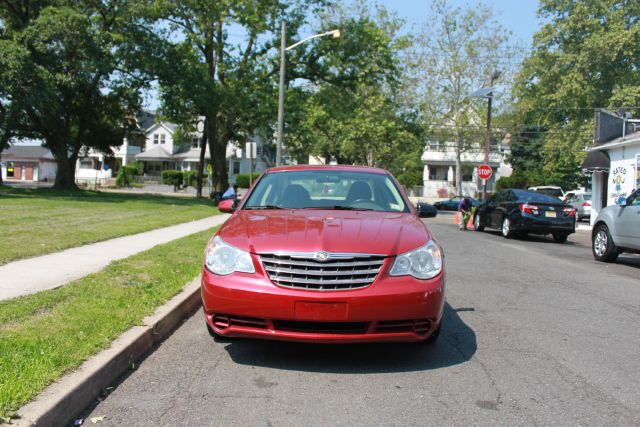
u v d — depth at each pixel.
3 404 3.21
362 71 34.31
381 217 5.34
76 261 8.42
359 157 41.03
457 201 46.88
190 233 13.30
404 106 41.31
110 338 4.63
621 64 42.16
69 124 35.31
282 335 4.34
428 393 4.06
